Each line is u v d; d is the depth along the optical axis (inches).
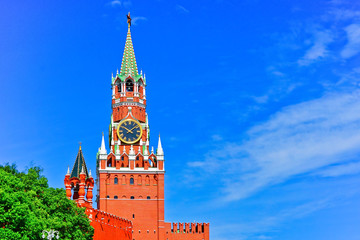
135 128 6387.8
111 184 6063.0
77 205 4480.8
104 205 5999.0
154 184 6117.1
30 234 3184.1
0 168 3956.7
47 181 4045.3
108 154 6235.2
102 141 6190.9
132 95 6540.4
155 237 5964.6
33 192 3649.1
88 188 4965.6
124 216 5989.2
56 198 3914.9
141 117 6525.6
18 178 3631.9
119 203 6023.6
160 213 6038.4
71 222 3929.6
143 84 6653.5
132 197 6053.2
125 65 6658.5
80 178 4719.5
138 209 6023.6
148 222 6003.9
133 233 5940.0
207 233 6220.5
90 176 4982.8
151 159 6254.9
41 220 3336.6
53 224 3612.2
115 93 6574.8
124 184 6077.8
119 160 6166.3
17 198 3235.7
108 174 6087.6
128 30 6919.3
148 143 6402.6
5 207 3176.7
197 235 6210.6
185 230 6210.6
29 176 3951.8
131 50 6771.7
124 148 6274.6
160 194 6082.7
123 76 6589.6
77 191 5162.4
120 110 6486.2
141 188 6092.5
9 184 3395.7
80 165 5137.8
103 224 4987.7
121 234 5482.3
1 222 3129.9
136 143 6358.3
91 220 4685.0
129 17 6953.7
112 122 6481.3
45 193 3890.3
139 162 6205.7
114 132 6397.6
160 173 6136.8
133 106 6496.1
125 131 6358.3
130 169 6122.1
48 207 3841.0
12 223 3147.1
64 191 4101.9
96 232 4783.5
